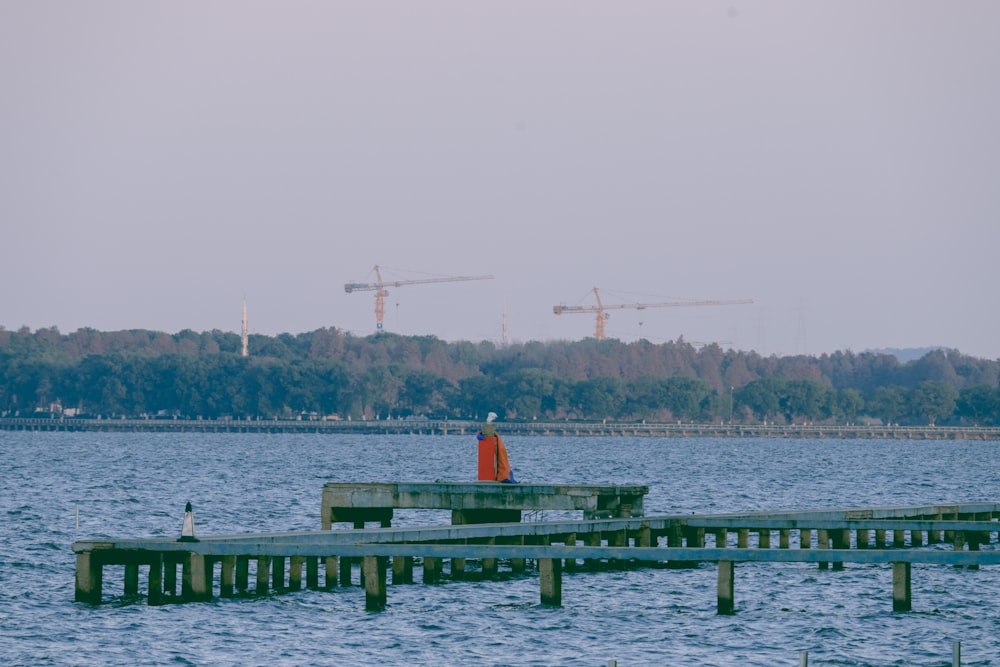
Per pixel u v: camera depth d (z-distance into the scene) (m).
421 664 73.56
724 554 84.62
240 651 75.62
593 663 74.19
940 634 82.06
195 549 85.69
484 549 85.00
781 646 78.50
